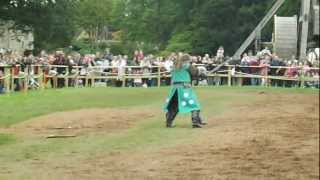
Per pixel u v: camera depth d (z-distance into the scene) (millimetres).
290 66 39312
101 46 90250
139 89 34812
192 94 17609
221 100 26891
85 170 11336
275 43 42625
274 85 39688
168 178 10539
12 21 66000
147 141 14812
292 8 47250
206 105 24484
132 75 39531
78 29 90375
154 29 84812
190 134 15945
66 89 34438
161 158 12492
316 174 10656
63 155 12992
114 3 94750
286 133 15938
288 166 11391
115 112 21750
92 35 94250
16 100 26406
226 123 18328
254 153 12898
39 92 31625
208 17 68875
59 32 68500
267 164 11664
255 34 46594
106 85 39594
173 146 13977
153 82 40156
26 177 10680
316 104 25062
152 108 23344
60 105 24188
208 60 40000
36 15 65250
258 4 67000
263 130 16516
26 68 33344
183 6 77938
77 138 15453
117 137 15539
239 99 27516
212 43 67938
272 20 58875
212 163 11836
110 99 27297
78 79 38844
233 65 39656
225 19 68375
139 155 12891
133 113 21453
